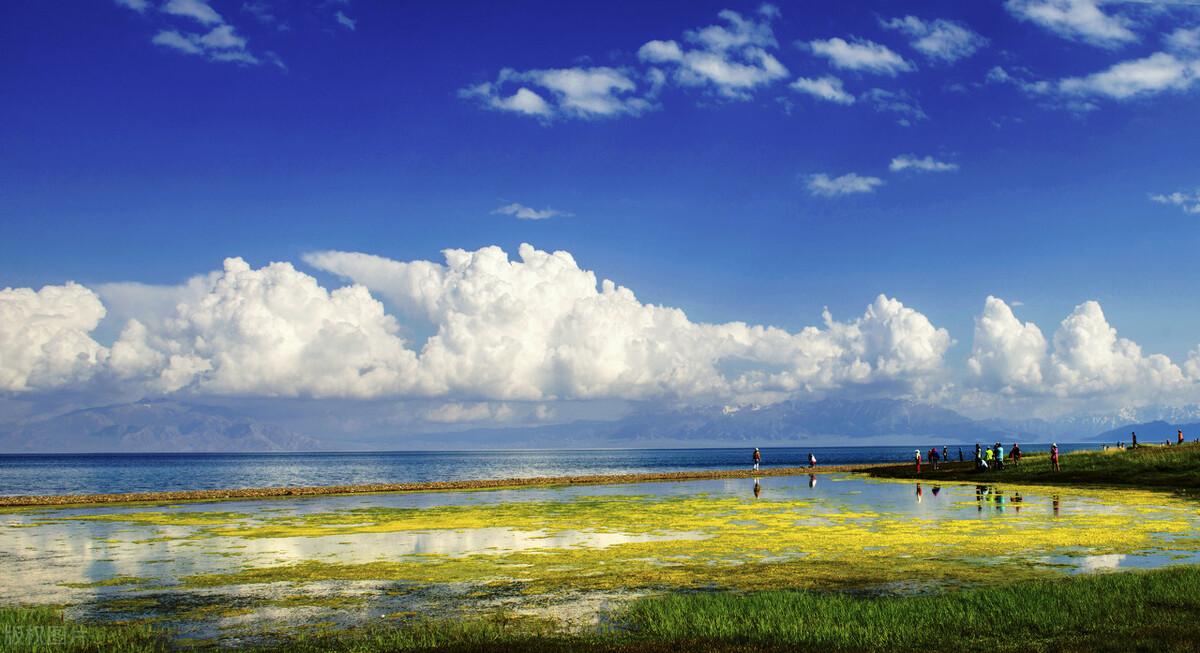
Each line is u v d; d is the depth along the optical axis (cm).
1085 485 5153
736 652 1228
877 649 1233
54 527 3262
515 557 2309
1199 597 1472
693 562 2183
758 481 6900
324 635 1423
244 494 5316
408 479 11775
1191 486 4662
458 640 1345
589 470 15525
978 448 6612
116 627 1489
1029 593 1548
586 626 1456
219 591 1828
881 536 2689
